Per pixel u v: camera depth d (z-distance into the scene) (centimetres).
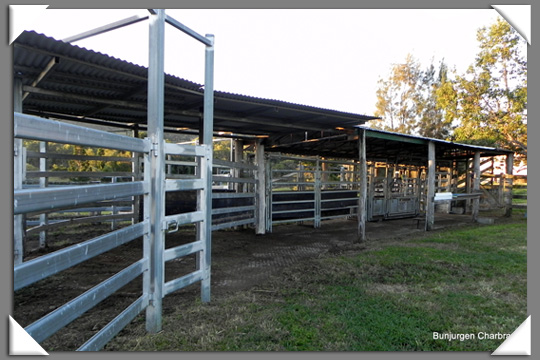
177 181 311
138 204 670
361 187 743
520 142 1391
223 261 548
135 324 304
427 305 355
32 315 327
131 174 637
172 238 703
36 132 162
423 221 1109
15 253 410
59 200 174
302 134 802
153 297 287
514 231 848
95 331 291
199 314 326
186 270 494
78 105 544
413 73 2697
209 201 362
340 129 756
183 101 532
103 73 402
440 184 1384
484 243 689
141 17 304
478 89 1404
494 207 1349
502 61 1374
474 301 370
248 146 926
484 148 1163
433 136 2480
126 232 246
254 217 805
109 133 223
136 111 586
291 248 657
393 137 838
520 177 1702
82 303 197
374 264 514
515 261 543
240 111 606
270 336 284
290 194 897
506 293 398
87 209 732
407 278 447
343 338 283
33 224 639
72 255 184
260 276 465
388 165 1195
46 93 436
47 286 408
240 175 895
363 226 739
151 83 281
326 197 989
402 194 1236
